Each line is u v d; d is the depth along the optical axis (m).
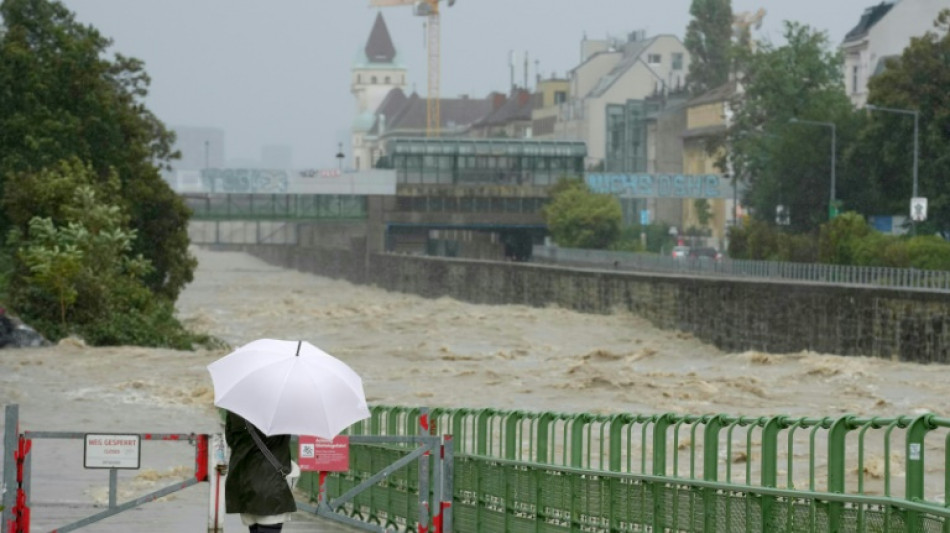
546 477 28.36
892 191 177.38
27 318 112.31
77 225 118.88
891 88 170.62
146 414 73.06
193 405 77.56
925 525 19.23
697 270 196.00
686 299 138.25
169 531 32.56
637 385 87.62
